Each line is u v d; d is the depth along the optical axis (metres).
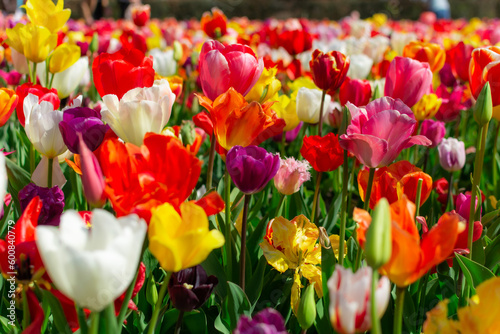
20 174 1.22
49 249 0.79
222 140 1.11
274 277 1.21
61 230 0.81
